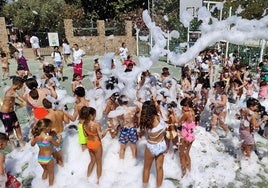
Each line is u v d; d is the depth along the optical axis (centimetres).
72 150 637
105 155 615
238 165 614
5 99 639
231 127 796
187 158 563
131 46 2461
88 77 1456
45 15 2533
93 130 517
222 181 561
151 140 489
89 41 2306
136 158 617
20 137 673
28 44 2392
